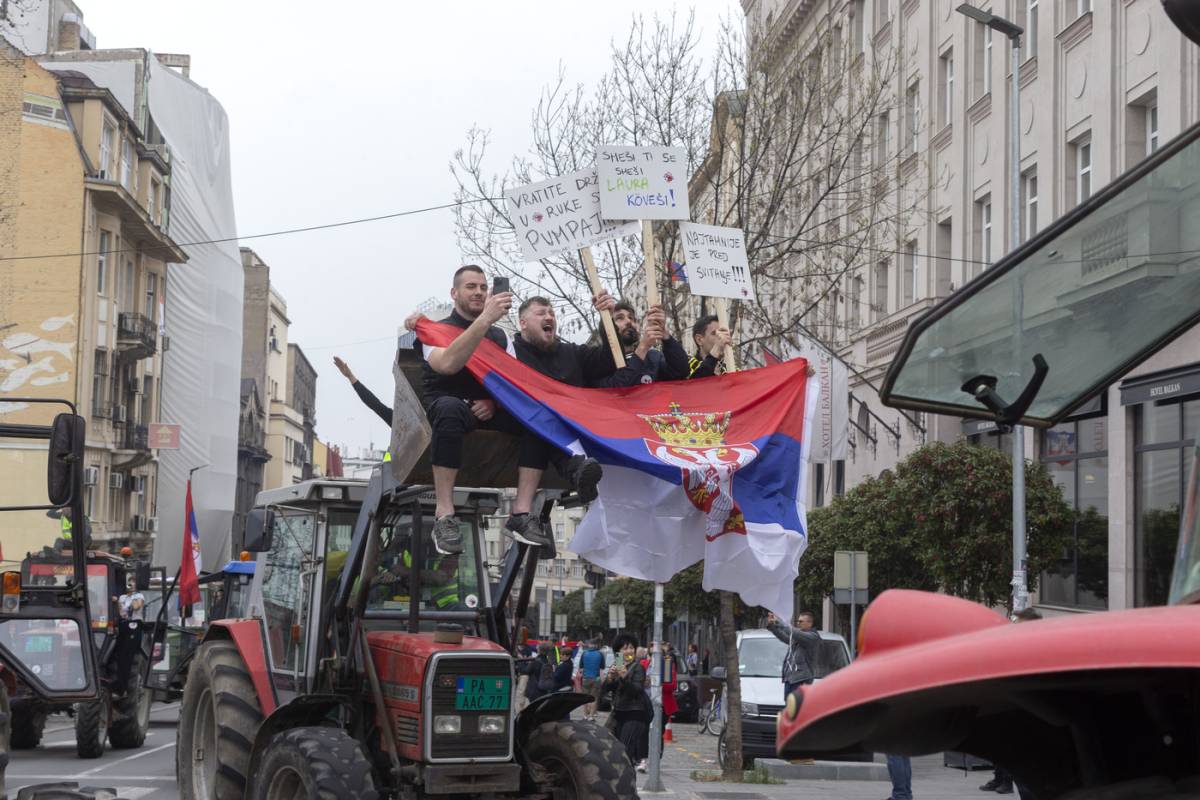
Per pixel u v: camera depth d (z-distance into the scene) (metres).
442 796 9.02
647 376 8.43
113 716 19.77
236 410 58.84
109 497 52.12
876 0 35.91
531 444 7.95
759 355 22.42
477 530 10.12
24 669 8.70
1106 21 23.22
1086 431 24.22
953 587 23.91
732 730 17.98
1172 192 2.92
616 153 8.92
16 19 55.22
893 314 33.00
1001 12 27.94
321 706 9.06
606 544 7.77
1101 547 23.50
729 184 22.16
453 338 7.90
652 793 16.03
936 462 23.81
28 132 47.72
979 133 29.27
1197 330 20.11
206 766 10.66
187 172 56.69
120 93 54.59
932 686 1.57
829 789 16.75
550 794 9.05
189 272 56.72
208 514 55.81
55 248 47.56
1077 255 2.93
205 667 10.41
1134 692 1.68
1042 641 1.52
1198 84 20.58
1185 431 20.78
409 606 9.85
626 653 16.69
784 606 7.96
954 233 30.23
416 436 8.05
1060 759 1.89
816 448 26.33
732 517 7.86
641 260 21.33
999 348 3.06
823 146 24.47
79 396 47.66
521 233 8.84
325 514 9.73
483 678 8.87
